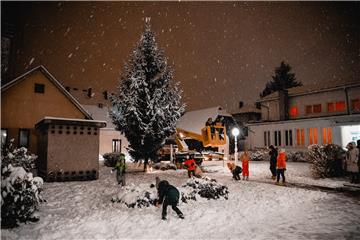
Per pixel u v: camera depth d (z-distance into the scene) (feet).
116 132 120.78
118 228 21.57
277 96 111.55
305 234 20.71
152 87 62.59
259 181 48.24
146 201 27.84
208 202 30.68
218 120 61.82
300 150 88.48
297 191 37.52
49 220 23.13
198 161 74.43
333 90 95.30
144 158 62.08
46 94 65.87
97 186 39.68
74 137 46.85
